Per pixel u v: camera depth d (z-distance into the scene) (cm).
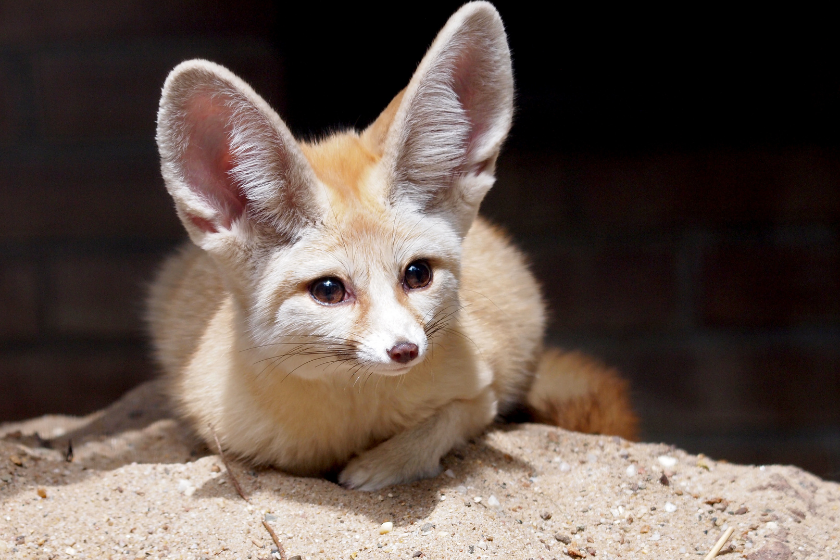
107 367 997
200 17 980
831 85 958
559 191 980
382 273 423
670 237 975
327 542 400
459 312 492
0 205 995
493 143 466
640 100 980
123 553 388
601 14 973
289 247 431
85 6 978
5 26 977
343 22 959
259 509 432
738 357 965
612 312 977
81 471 486
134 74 987
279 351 435
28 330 1005
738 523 438
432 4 948
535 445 520
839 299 959
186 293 581
